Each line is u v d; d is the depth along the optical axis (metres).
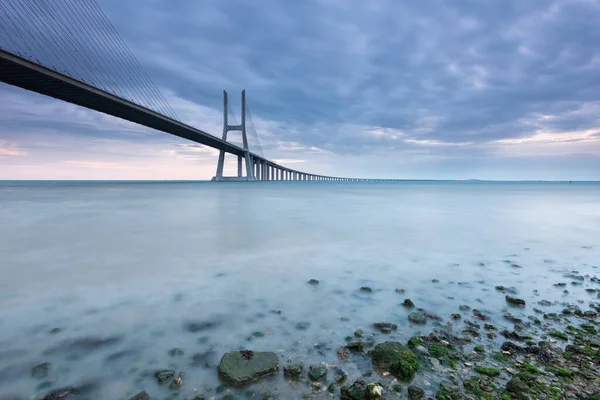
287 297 4.25
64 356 2.82
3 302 4.02
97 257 6.33
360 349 2.94
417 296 4.34
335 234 9.20
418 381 2.50
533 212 16.52
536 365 2.75
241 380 2.43
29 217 13.01
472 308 3.97
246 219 12.69
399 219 13.05
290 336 3.20
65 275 5.14
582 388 2.43
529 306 4.07
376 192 44.19
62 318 3.57
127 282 4.82
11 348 2.94
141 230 9.77
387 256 6.58
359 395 2.28
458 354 2.90
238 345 3.01
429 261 6.22
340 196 32.22
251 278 5.04
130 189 47.53
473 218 13.63
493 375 2.60
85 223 11.30
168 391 2.37
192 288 4.57
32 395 2.31
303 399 2.28
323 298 4.22
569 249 7.46
